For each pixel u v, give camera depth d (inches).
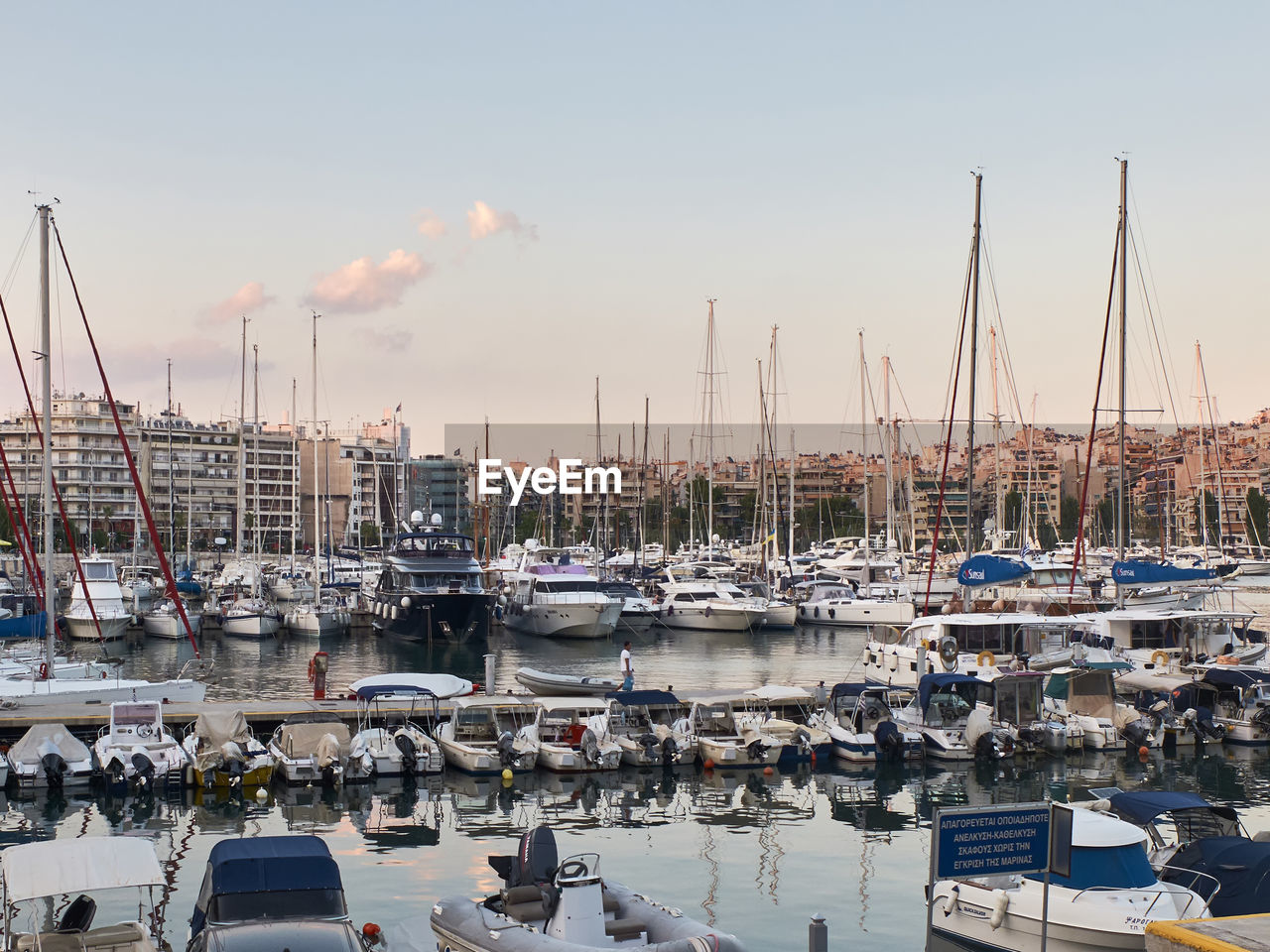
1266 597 4131.4
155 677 2271.2
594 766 1470.2
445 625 2819.9
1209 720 1636.3
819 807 1309.1
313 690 2084.2
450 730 1526.8
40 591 2116.1
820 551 4872.0
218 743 1408.7
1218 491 4124.0
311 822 1229.7
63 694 1684.3
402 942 857.5
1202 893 841.5
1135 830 867.4
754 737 1514.5
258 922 727.1
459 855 1108.5
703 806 1310.3
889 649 1969.7
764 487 3772.1
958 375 2282.2
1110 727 1605.6
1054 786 1412.4
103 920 902.4
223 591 3663.9
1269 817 1263.5
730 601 3206.2
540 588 3048.7
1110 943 797.2
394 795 1353.3
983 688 1615.4
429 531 3026.6
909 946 877.2
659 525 7101.4
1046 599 2588.6
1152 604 2583.7
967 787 1407.5
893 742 1533.0
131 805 1290.6
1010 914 838.5
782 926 917.8
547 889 787.4
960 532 7224.4
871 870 1069.1
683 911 951.0
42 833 1181.7
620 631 3184.1
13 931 818.2
